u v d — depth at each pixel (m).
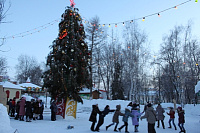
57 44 16.02
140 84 35.31
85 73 16.08
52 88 15.69
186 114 25.14
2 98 14.29
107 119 16.00
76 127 11.12
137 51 29.36
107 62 38.78
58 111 15.50
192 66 33.53
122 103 26.81
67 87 14.99
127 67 30.75
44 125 11.42
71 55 15.80
